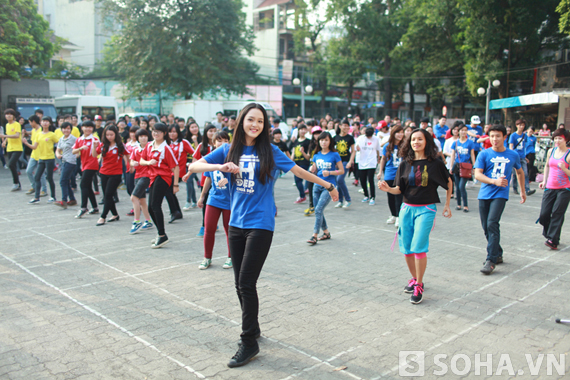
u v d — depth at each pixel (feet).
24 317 13.41
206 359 11.05
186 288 15.88
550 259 19.61
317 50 130.93
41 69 105.09
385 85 118.11
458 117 113.70
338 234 24.20
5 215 28.60
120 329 12.64
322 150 22.62
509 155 17.74
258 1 153.48
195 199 31.65
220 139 21.44
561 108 70.03
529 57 84.69
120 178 26.43
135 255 19.97
